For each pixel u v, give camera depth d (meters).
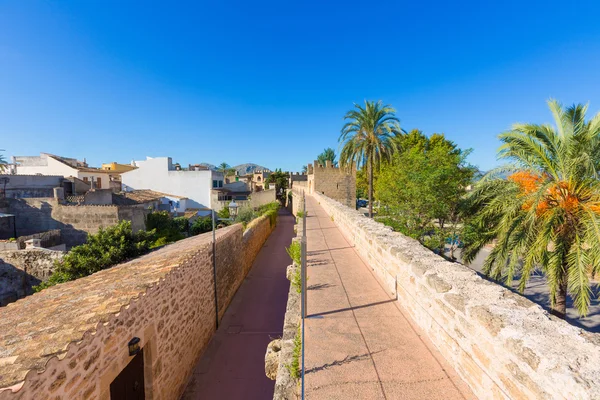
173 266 7.07
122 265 8.36
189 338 7.76
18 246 11.40
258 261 18.91
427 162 14.91
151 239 16.39
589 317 11.84
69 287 6.37
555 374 1.75
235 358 8.48
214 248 10.12
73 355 3.62
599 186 7.13
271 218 29.92
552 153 8.23
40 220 15.14
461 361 2.79
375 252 6.14
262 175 77.56
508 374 2.14
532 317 2.39
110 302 4.95
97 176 38.03
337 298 4.84
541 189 7.49
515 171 9.47
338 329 3.81
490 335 2.36
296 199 38.94
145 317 5.51
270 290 13.86
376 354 3.23
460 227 13.93
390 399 2.56
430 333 3.47
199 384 7.45
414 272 3.99
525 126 8.46
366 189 42.16
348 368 3.00
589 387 1.57
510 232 8.86
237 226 14.94
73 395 3.61
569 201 7.52
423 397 2.57
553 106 8.14
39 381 3.05
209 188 35.81
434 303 3.37
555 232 7.74
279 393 2.89
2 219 14.50
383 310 4.36
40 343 3.64
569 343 2.00
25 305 5.45
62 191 15.91
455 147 29.78
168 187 35.81
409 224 15.38
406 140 28.83
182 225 22.22
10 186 22.80
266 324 10.45
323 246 8.90
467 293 2.99
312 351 3.33
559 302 8.16
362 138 21.55
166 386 6.37
